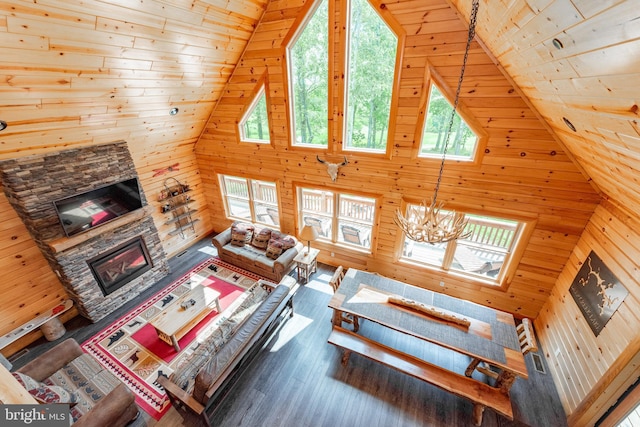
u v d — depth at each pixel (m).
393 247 4.67
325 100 4.18
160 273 5.19
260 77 4.39
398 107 3.67
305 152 4.63
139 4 2.75
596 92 1.48
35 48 2.48
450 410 3.04
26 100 2.83
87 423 2.32
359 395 3.18
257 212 6.84
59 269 3.85
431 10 3.07
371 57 3.66
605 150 2.09
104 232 4.24
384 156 4.05
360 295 3.51
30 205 3.42
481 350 2.80
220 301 4.65
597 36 1.09
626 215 2.66
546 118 2.91
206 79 4.33
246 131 5.15
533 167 3.29
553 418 2.97
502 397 2.79
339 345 3.36
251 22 3.95
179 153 5.60
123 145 4.33
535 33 1.59
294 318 4.24
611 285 2.65
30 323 3.78
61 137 3.51
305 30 3.88
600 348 2.65
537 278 3.85
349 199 6.10
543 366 3.54
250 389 3.23
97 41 2.80
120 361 3.64
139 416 2.92
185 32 3.39
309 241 5.02
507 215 3.66
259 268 5.13
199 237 6.53
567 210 3.34
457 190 3.82
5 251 3.56
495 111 3.20
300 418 2.96
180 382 2.78
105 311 4.39
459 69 3.18
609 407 2.50
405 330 3.02
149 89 3.79
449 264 4.42
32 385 2.49
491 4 1.85
